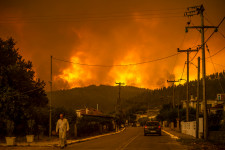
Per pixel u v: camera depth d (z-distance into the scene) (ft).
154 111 520.01
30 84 110.83
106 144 73.72
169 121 228.43
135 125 384.47
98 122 146.30
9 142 68.74
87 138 99.40
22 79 106.73
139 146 67.15
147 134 126.00
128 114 454.81
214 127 100.78
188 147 64.13
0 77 98.22
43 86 116.67
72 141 81.66
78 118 128.16
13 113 96.12
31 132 92.99
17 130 100.78
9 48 113.09
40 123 104.42
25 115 96.63
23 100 98.73
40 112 106.42
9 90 97.40
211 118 111.75
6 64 109.60
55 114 114.83
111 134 136.56
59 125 61.82
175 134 125.90
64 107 124.16
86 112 191.72
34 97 116.78
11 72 101.81
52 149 60.64
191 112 214.07
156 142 79.87
